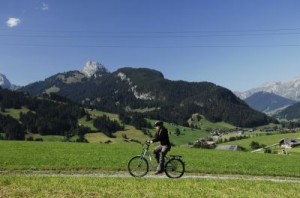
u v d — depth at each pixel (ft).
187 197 63.31
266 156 214.48
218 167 128.88
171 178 88.33
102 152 176.96
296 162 177.78
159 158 88.33
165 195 63.93
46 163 117.91
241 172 119.34
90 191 63.98
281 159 194.08
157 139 87.35
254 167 136.56
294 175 121.49
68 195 60.08
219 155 198.90
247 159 178.29
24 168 105.60
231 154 215.51
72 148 198.08
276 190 76.28
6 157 130.72
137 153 177.17
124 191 65.10
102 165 117.39
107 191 64.75
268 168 136.67
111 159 139.64
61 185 68.03
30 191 61.46
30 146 199.00
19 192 60.29
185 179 86.89
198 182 81.82
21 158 129.59
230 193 69.77
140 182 77.00
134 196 61.31
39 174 98.12
